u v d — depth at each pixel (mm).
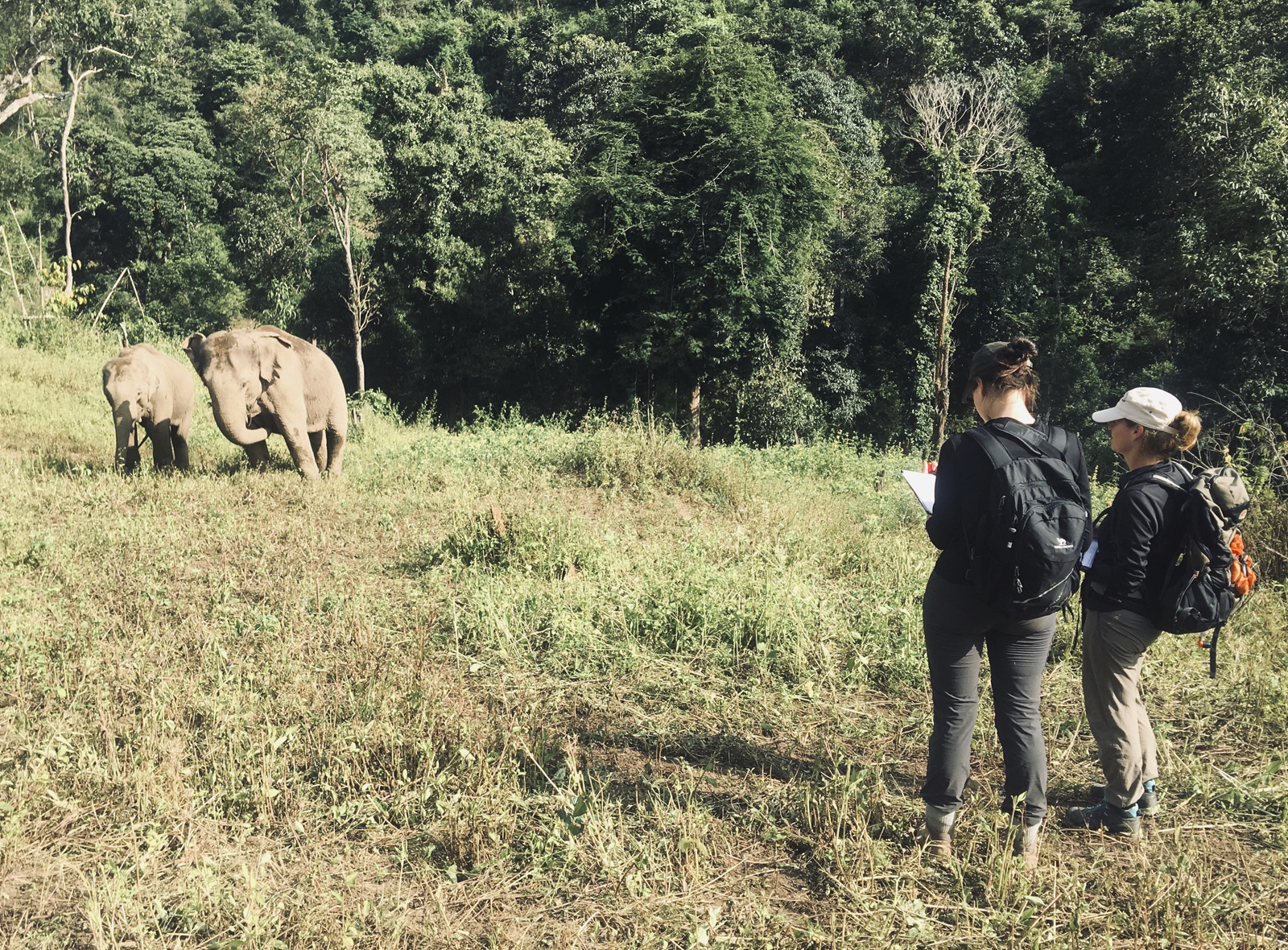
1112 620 3221
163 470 9508
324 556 6809
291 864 3105
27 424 12297
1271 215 27734
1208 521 3100
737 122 25062
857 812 3291
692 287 25984
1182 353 30094
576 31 66875
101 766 3510
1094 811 3379
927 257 35469
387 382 35750
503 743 3805
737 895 2953
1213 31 39750
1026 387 3041
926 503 3436
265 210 45375
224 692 4172
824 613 5199
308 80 33594
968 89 43500
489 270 33781
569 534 6844
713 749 3965
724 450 12508
